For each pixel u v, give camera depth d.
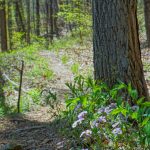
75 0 23.91
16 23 36.34
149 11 19.20
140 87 6.19
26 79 12.88
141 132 4.30
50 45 23.77
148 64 14.48
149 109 3.97
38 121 7.62
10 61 15.57
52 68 15.64
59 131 5.94
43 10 49.69
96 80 6.13
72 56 18.14
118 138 4.51
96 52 6.34
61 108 8.34
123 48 6.11
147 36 19.38
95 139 4.89
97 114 4.64
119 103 4.54
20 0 37.41
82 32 26.23
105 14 6.16
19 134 6.61
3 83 12.05
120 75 6.12
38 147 5.72
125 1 6.05
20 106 9.24
